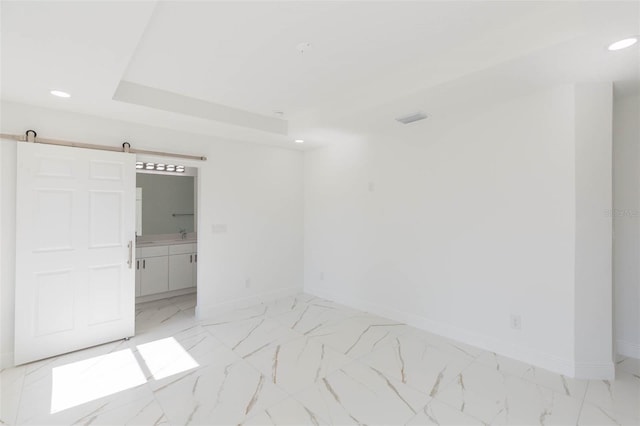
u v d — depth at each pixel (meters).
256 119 3.61
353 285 4.27
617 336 2.84
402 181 3.67
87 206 3.01
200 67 2.46
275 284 4.64
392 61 2.41
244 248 4.27
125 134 3.28
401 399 2.19
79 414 2.04
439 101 2.76
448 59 2.32
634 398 2.17
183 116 3.10
